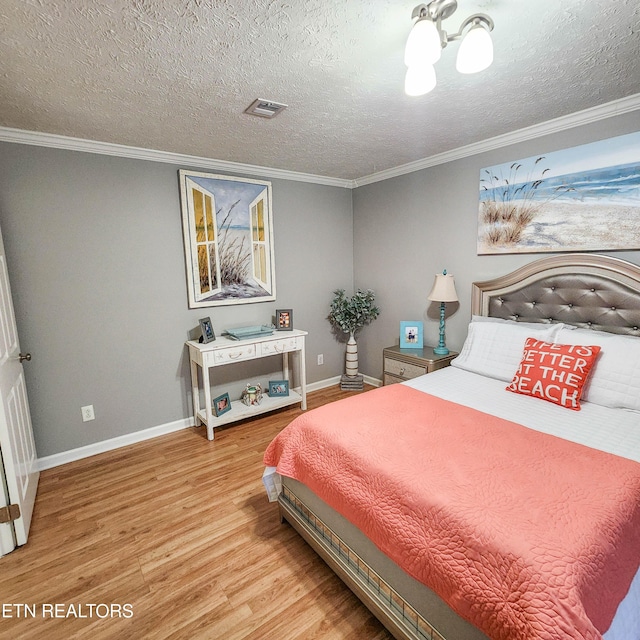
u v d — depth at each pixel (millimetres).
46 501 2193
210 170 3096
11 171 2320
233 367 3408
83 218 2586
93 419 2742
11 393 1948
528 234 2621
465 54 1268
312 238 3814
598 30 1443
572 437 1605
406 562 1202
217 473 2479
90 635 1389
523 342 2373
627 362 1910
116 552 1791
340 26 1380
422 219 3365
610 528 1058
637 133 2096
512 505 1137
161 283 2955
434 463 1388
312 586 1596
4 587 1601
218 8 1262
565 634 826
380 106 2092
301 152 2910
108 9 1249
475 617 1003
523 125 2465
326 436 1669
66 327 2586
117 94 1864
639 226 2131
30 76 1666
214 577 1643
